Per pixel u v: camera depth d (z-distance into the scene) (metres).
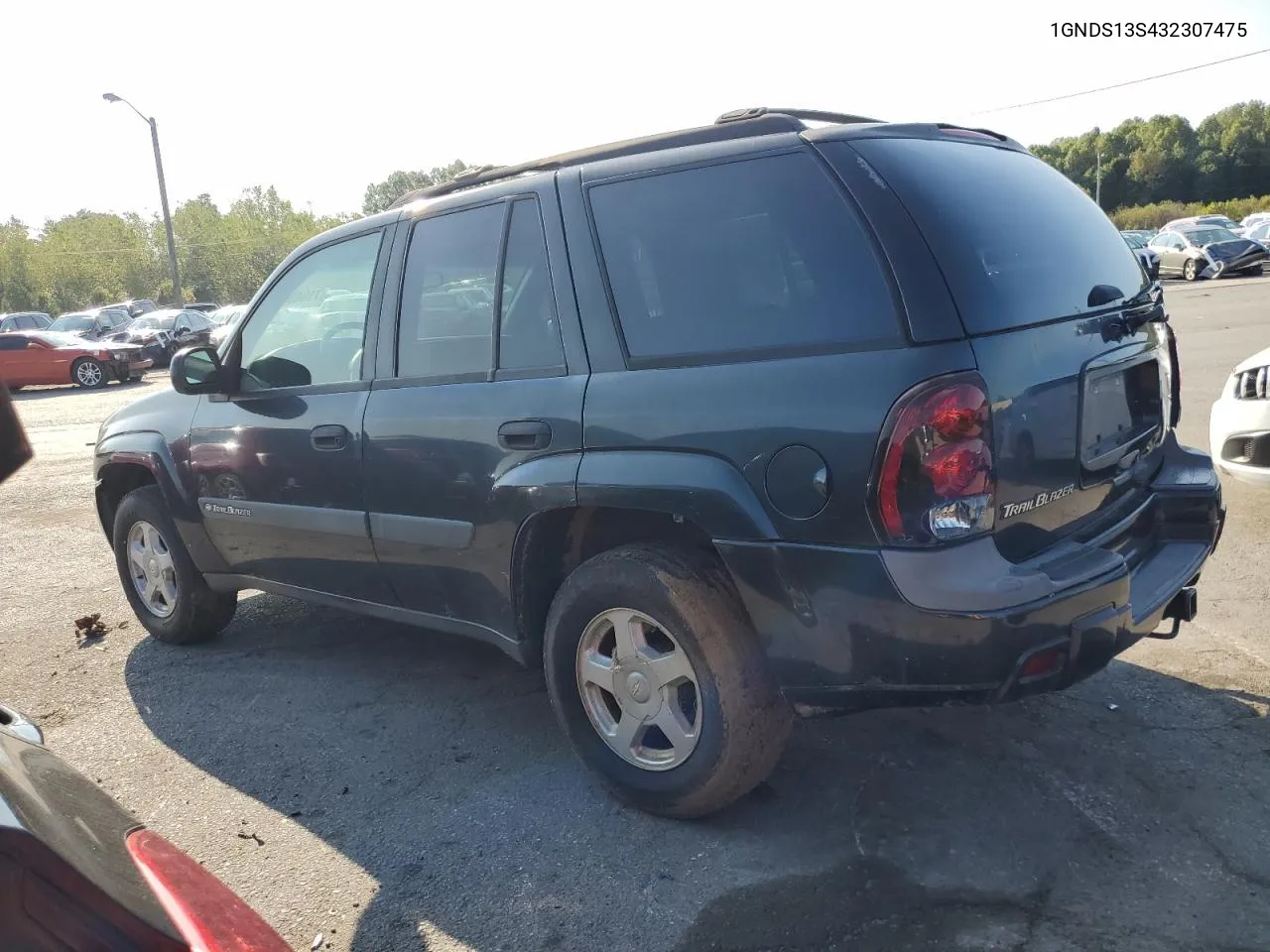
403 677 4.45
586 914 2.69
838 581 2.57
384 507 3.72
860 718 3.65
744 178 2.87
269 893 2.89
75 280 74.12
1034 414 2.63
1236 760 3.21
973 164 3.01
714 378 2.79
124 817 1.69
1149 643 4.16
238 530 4.43
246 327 4.38
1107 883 2.65
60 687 4.60
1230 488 6.43
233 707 4.25
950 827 2.94
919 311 2.51
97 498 5.29
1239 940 2.41
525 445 3.20
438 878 2.91
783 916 2.61
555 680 3.26
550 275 3.22
